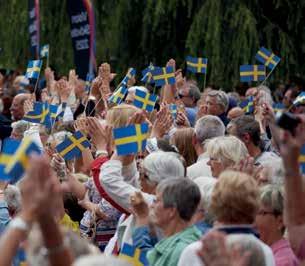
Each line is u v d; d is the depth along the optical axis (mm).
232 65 42969
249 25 42875
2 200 17438
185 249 13289
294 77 41250
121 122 18047
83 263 10047
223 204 13297
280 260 14383
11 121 29047
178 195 14156
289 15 44438
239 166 16266
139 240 15406
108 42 44500
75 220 19438
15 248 10508
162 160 16312
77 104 29859
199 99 28531
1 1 46406
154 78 26375
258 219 14586
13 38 45656
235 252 10508
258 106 25828
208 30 42750
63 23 45438
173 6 43562
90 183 19297
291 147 11867
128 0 44750
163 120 20453
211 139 18062
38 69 27203
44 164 10141
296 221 12641
